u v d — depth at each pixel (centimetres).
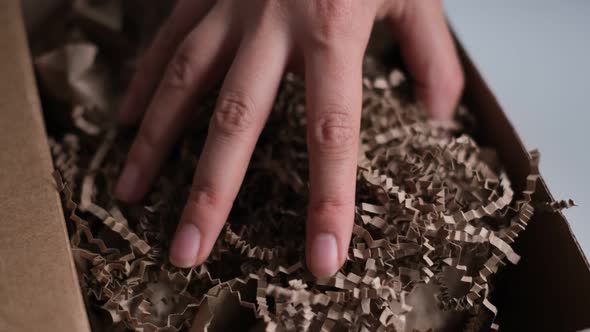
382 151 30
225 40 31
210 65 31
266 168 30
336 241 27
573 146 46
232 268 28
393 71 35
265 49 30
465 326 28
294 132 31
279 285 27
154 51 34
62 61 35
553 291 28
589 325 26
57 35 39
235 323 28
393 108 32
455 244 27
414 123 32
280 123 32
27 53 31
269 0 30
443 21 35
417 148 31
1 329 23
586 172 44
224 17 31
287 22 30
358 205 29
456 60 35
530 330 29
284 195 30
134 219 30
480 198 29
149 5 40
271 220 29
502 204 28
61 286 24
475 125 35
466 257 28
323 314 26
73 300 24
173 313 27
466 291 28
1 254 25
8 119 28
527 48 51
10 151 27
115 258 28
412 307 27
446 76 34
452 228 28
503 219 29
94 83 36
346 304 26
